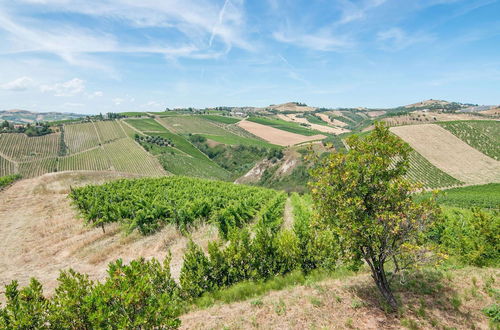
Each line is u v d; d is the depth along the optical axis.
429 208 6.59
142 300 6.37
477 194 55.12
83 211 23.64
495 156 86.31
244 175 95.62
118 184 36.03
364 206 6.62
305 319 6.97
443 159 84.94
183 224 20.17
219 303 8.92
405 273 9.09
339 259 10.81
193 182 42.03
